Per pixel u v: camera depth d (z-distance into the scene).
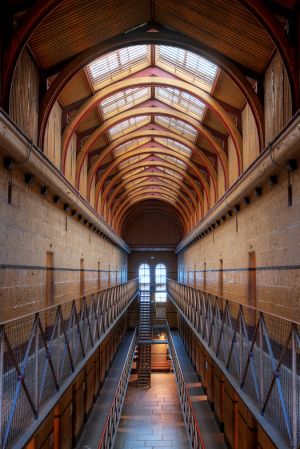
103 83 14.84
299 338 5.22
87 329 12.40
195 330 15.89
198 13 10.75
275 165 9.66
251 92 11.79
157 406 20.22
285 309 9.66
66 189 13.62
